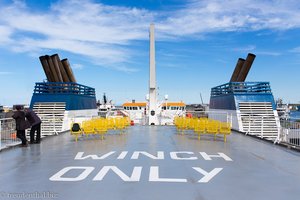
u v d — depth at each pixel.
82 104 26.42
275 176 8.08
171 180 7.53
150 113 26.94
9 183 7.30
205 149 12.84
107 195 6.33
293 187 7.04
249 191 6.69
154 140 15.96
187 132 20.28
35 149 12.84
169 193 6.48
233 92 23.30
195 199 6.11
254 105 22.48
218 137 17.56
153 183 7.24
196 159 10.42
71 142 15.27
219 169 8.85
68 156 11.03
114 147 13.37
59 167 9.09
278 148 13.30
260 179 7.75
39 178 7.77
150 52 26.39
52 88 23.55
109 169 8.76
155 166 9.20
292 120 16.19
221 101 27.33
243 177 7.93
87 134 17.75
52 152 12.02
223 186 7.05
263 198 6.23
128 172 8.38
